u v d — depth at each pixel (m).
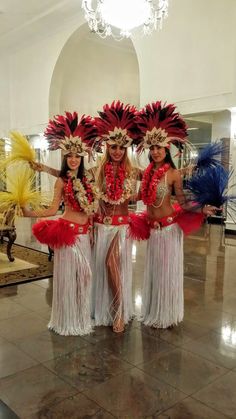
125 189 2.86
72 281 2.78
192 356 2.49
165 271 2.92
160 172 2.85
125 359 2.44
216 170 2.78
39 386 2.13
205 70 6.86
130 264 3.03
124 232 2.94
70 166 2.77
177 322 3.02
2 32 10.40
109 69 12.21
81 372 2.28
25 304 3.44
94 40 11.39
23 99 11.58
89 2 5.46
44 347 2.60
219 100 6.70
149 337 2.78
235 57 6.40
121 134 2.81
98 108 12.13
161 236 2.92
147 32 6.09
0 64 11.78
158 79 7.67
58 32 9.85
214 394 2.07
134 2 5.23
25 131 11.62
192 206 2.83
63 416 1.87
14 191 2.73
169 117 2.81
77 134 2.73
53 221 2.81
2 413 1.88
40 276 4.33
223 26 6.51
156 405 1.96
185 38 7.10
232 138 7.15
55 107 10.66
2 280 4.16
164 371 2.30
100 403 1.98
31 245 6.23
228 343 2.69
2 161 2.98
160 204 2.87
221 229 8.04
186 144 3.04
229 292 3.85
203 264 5.05
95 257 2.96
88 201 2.72
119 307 2.91
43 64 10.57
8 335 2.79
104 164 2.89
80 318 2.83
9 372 2.28
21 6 8.70
